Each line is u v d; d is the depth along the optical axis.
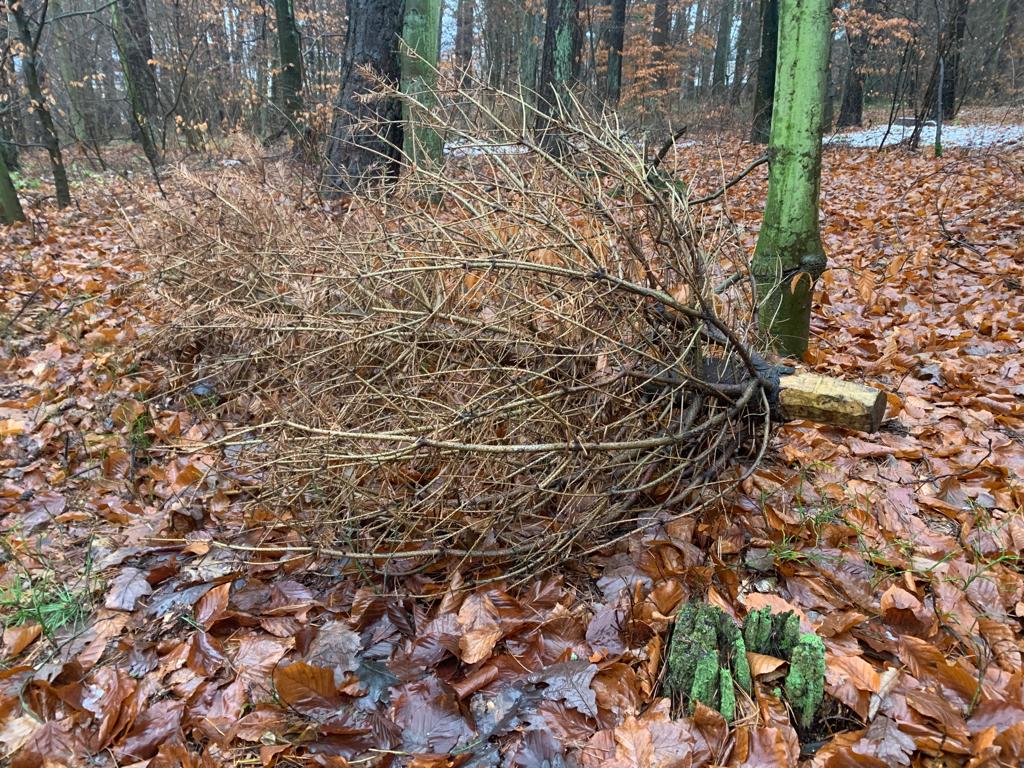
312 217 4.06
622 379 2.36
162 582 2.33
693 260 2.32
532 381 2.38
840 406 2.34
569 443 2.12
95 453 3.08
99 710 1.83
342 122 6.52
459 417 2.13
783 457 2.75
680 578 2.14
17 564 2.39
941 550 2.23
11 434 3.16
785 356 3.43
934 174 7.41
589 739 1.64
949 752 1.54
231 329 3.42
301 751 1.72
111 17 13.41
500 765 1.62
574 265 2.32
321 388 2.62
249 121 13.63
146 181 8.43
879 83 21.00
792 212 3.12
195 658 1.98
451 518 2.26
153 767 1.65
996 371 3.44
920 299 4.53
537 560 2.17
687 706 1.71
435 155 5.16
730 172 8.68
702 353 2.44
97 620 2.16
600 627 1.98
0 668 1.99
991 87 17.39
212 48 14.77
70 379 3.69
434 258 2.29
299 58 12.41
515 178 2.49
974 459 2.71
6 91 10.54
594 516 2.20
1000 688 1.70
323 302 2.93
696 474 2.41
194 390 3.54
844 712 1.69
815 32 2.83
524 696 1.80
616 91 13.10
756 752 1.56
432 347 2.59
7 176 7.17
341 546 2.40
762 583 2.17
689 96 18.98
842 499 2.48
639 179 2.24
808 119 2.97
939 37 10.36
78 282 5.14
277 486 2.44
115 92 16.88
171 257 3.89
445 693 1.80
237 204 3.93
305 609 2.15
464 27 19.81
